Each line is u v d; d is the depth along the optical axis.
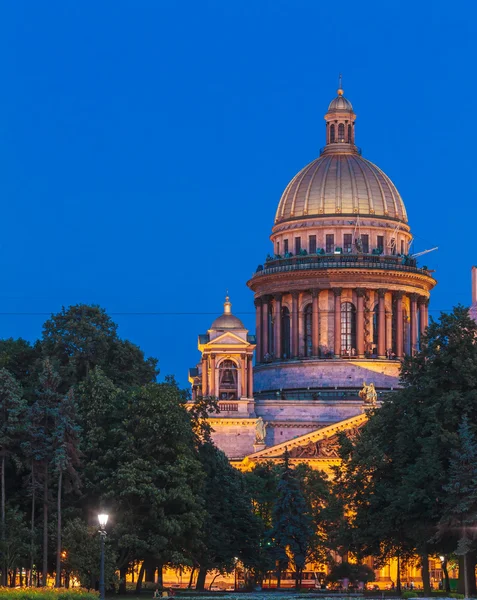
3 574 180.62
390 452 193.00
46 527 179.75
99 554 176.62
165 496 186.12
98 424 193.88
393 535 189.00
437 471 178.25
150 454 190.88
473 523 174.50
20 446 183.25
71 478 183.38
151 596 188.62
